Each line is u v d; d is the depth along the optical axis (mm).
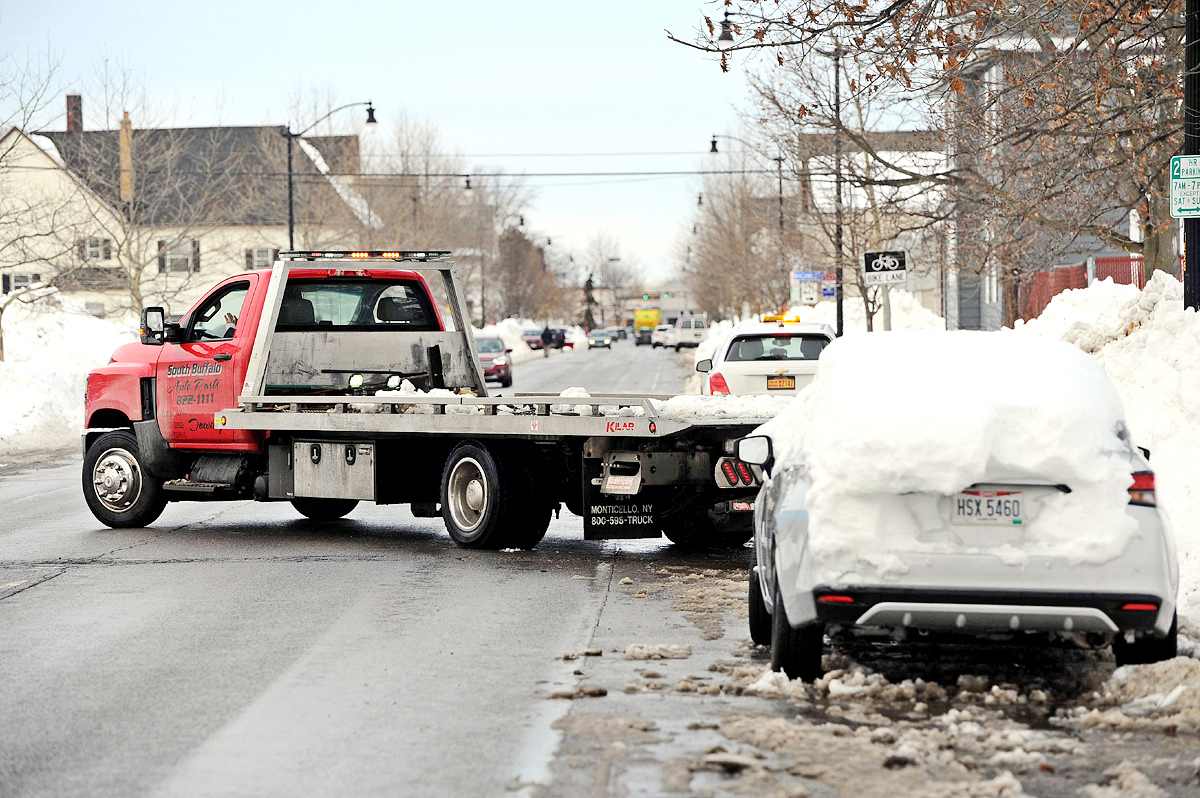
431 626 16812
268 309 26156
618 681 13758
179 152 104125
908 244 71062
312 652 15312
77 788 10375
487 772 10672
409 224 141875
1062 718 12062
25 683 13914
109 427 29078
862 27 25953
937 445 12055
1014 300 55781
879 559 12180
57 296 99562
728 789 10133
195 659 15000
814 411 13477
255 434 26531
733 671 13883
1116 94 34250
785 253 83000
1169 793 9969
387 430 23891
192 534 26953
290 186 89938
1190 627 15016
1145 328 27016
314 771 10750
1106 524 12070
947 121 38719
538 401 23234
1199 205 23156
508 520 23438
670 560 22781
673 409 22531
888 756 10844
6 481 39594
